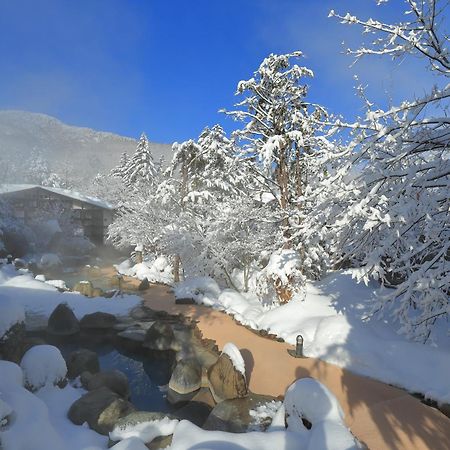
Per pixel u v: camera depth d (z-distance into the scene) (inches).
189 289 680.4
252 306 577.3
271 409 299.7
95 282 922.1
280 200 562.9
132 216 1151.0
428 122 261.4
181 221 816.3
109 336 524.4
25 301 642.2
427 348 323.3
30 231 1252.5
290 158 564.4
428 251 290.0
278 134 528.7
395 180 285.3
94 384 323.0
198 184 960.9
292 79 539.8
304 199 319.9
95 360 381.4
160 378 399.5
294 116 512.7
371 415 263.3
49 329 525.7
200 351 435.8
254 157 555.5
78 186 3437.5
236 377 325.7
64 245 1363.2
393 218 257.9
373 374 324.8
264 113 536.7
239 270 804.0
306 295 502.6
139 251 1168.2
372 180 282.0
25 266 978.1
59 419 265.6
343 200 308.2
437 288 258.1
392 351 335.6
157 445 241.6
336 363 353.1
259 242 655.8
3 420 209.8
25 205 1475.1
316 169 318.7
